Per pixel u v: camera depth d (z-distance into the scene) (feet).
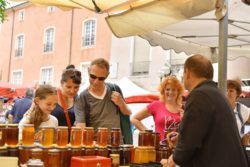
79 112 11.89
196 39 20.21
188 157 9.00
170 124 13.91
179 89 14.38
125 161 9.23
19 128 8.58
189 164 9.25
